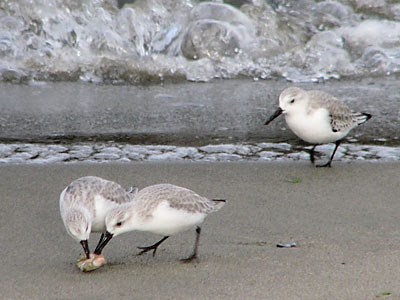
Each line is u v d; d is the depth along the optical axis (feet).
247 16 57.62
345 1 59.67
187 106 47.80
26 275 26.81
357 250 28.91
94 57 54.13
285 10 58.95
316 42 56.39
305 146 42.16
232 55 55.36
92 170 37.78
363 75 53.88
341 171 38.29
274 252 28.73
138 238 30.09
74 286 25.98
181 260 27.99
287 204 33.81
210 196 34.58
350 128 39.32
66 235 30.42
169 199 27.07
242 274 26.81
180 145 41.78
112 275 26.81
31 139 42.11
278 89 51.21
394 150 41.57
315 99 38.60
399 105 47.83
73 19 55.98
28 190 35.01
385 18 58.85
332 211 33.09
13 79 51.55
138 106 47.75
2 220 31.65
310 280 26.32
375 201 34.37
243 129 44.21
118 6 57.31
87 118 45.47
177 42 56.34
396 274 26.76
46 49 54.24
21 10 55.67
